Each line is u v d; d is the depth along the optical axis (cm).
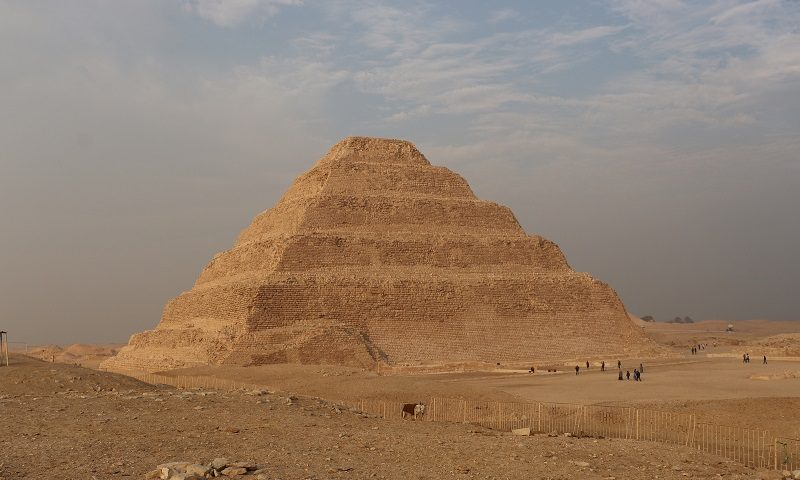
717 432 6706
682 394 8725
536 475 3962
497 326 15750
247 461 3900
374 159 18838
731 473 4312
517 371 13262
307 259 15700
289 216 17738
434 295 15700
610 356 15862
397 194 17875
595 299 17038
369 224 17012
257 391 6681
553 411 7431
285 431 4862
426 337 15175
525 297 16400
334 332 13888
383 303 15250
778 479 4275
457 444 4666
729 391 8988
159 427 4841
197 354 13938
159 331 16438
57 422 4959
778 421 6988
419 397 7975
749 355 16338
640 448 4797
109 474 3575
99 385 7594
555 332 16138
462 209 17962
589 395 8794
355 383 8838
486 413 7344
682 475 4169
